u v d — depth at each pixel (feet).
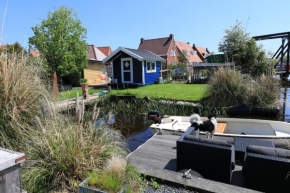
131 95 31.81
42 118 9.98
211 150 8.50
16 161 4.80
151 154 11.91
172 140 14.34
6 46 11.02
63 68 39.60
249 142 11.21
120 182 7.02
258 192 7.03
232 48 51.93
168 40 87.76
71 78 47.44
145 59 45.78
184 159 9.17
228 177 8.31
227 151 8.18
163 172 8.63
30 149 8.25
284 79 43.42
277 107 22.90
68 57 40.37
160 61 55.57
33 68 11.64
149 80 50.14
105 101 32.07
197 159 8.86
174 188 7.73
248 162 7.69
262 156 7.47
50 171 7.55
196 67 54.44
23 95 9.82
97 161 8.36
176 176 8.27
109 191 6.59
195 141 8.98
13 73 9.71
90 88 46.39
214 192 7.16
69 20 41.60
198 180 7.95
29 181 7.03
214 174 8.60
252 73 44.57
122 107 29.78
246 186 7.84
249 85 24.99
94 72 57.16
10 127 9.15
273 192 7.38
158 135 15.61
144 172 8.63
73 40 41.70
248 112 22.91
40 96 10.85
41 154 8.00
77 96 9.45
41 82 11.82
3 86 9.43
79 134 8.67
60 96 14.71
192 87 41.70
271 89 24.07
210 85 27.04
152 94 33.53
